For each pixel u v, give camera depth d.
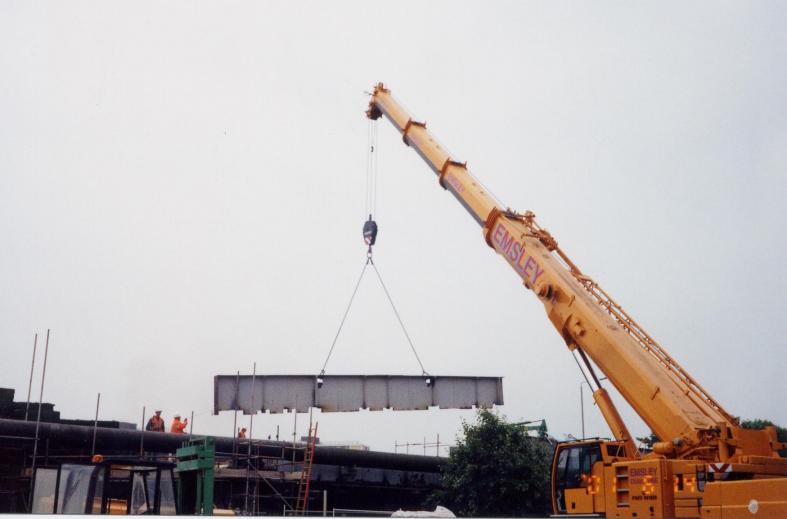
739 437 15.00
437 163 25.45
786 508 12.78
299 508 32.41
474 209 22.98
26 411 26.17
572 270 19.64
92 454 27.78
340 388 32.47
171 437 30.30
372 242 31.16
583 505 16.92
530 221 21.61
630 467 15.59
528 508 33.09
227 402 31.11
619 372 16.84
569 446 18.20
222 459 31.03
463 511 33.78
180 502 20.81
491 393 34.31
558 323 18.72
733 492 13.65
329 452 36.09
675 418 15.51
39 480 17.98
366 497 38.59
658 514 14.66
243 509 29.52
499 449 33.91
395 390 33.06
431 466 39.84
